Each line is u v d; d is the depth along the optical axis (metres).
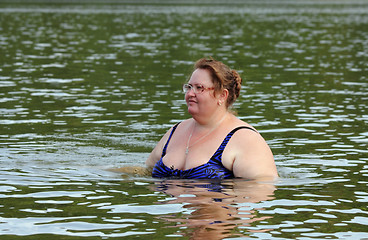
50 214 7.30
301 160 10.64
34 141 12.27
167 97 18.70
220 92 9.23
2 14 73.12
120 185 8.77
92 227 6.78
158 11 89.00
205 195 8.10
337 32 51.84
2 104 17.19
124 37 44.59
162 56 31.78
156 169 9.52
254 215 7.24
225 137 9.20
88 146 11.89
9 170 9.70
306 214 7.32
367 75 24.55
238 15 79.94
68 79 22.95
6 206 7.64
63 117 15.28
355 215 7.31
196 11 91.06
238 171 9.02
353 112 16.05
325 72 25.58
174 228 6.70
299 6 120.38
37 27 53.81
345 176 9.42
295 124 14.35
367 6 124.00
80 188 8.58
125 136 12.98
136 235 6.48
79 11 84.38
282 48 37.38
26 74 24.25
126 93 19.53
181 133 9.70
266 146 9.25
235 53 33.69
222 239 6.37
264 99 18.36
